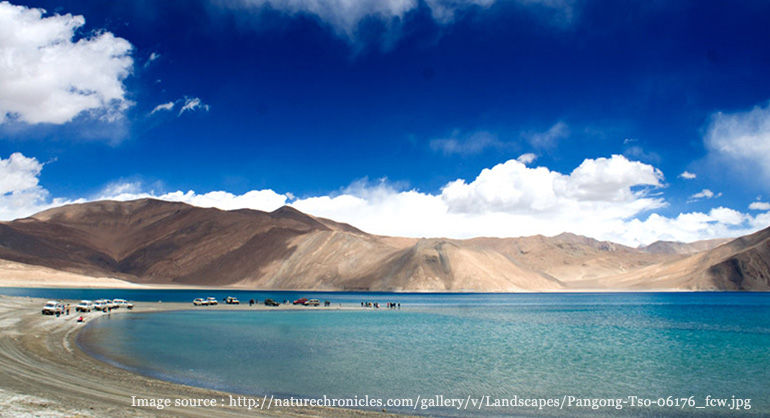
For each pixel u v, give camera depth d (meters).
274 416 19.59
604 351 43.22
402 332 56.75
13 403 16.77
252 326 61.16
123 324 59.62
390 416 21.28
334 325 64.62
